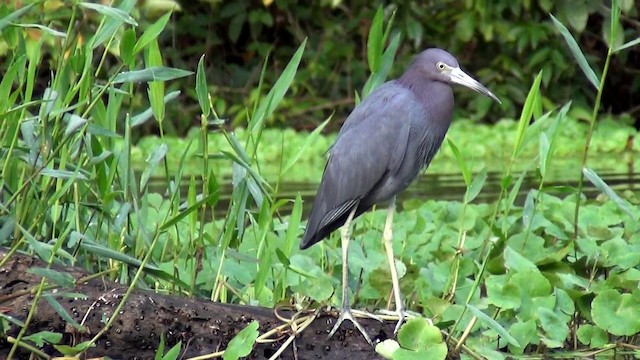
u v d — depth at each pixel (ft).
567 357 31.35
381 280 33.30
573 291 31.68
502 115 96.78
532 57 92.32
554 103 95.76
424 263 37.11
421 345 27.37
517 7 90.22
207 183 32.01
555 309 30.83
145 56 30.45
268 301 32.42
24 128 29.73
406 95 34.22
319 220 34.17
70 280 25.49
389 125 33.78
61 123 30.40
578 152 81.97
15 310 27.09
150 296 27.99
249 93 96.32
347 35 99.14
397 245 38.70
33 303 26.03
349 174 33.71
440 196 59.41
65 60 32.48
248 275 33.83
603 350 31.50
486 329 31.50
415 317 28.37
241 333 26.84
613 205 41.45
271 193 36.78
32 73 29.76
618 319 30.32
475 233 39.55
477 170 72.84
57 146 29.63
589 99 98.99
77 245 30.60
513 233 37.93
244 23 102.83
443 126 34.76
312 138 33.71
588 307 31.71
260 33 101.76
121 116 83.51
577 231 37.83
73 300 27.48
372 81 35.37
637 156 80.79
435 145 34.96
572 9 82.38
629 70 97.04
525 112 31.68
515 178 67.41
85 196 33.37
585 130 87.30
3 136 29.48
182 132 91.81
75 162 32.68
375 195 34.17
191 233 32.65
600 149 82.94
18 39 30.37
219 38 100.53
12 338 26.25
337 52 96.12
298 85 97.50
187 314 27.96
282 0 96.37
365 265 34.04
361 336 28.66
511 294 30.55
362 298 34.19
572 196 46.39
